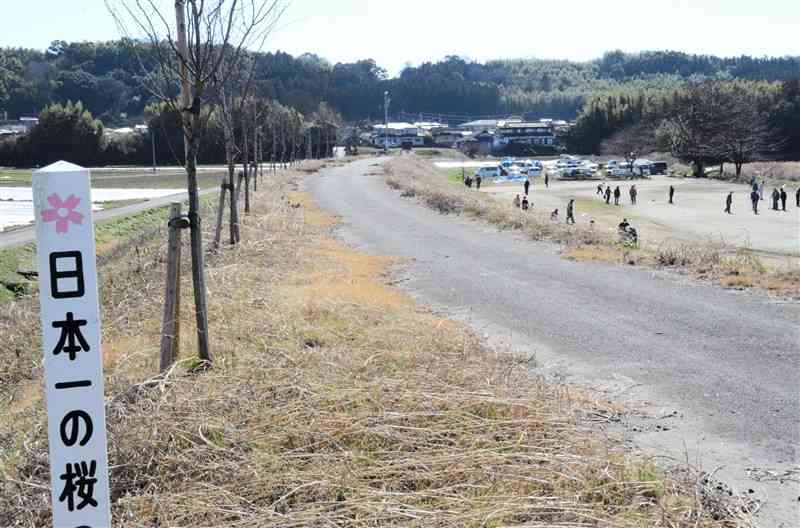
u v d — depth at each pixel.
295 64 135.38
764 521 4.60
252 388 6.34
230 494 4.73
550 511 4.46
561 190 60.72
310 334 8.33
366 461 5.10
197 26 7.41
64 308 3.63
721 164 79.50
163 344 7.04
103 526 3.75
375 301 10.69
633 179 75.12
